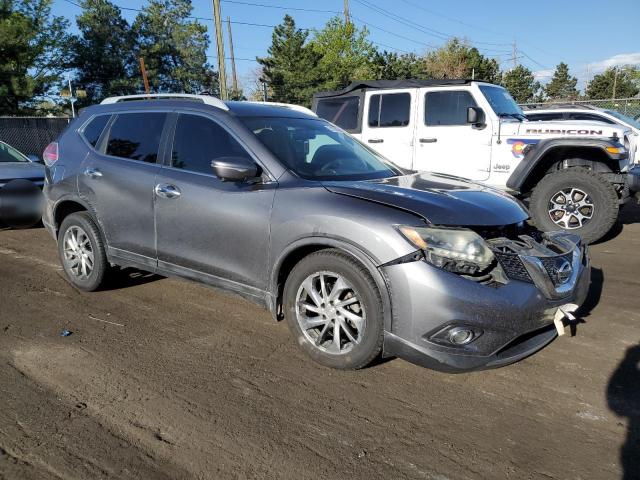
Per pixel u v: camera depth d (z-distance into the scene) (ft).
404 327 9.97
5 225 27.61
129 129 15.15
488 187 13.26
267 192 11.87
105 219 15.11
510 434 9.23
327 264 10.84
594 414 9.81
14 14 112.68
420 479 8.09
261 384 10.84
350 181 12.26
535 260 10.41
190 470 8.26
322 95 30.42
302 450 8.77
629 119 41.06
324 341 11.43
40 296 16.12
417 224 10.08
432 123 26.16
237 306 15.37
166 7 182.50
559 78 227.40
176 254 13.56
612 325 13.88
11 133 71.31
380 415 9.78
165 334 13.34
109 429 9.28
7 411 9.77
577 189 21.89
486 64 163.32
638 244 22.99
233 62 169.37
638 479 8.06
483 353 9.85
